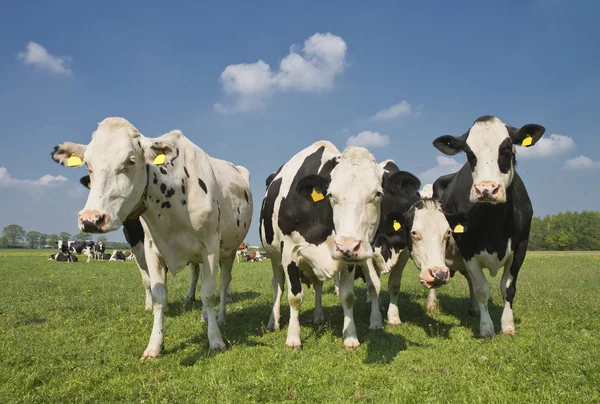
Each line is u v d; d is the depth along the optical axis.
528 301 8.72
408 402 3.72
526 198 6.59
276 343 5.86
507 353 5.00
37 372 4.51
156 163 4.82
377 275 6.94
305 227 5.69
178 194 5.36
